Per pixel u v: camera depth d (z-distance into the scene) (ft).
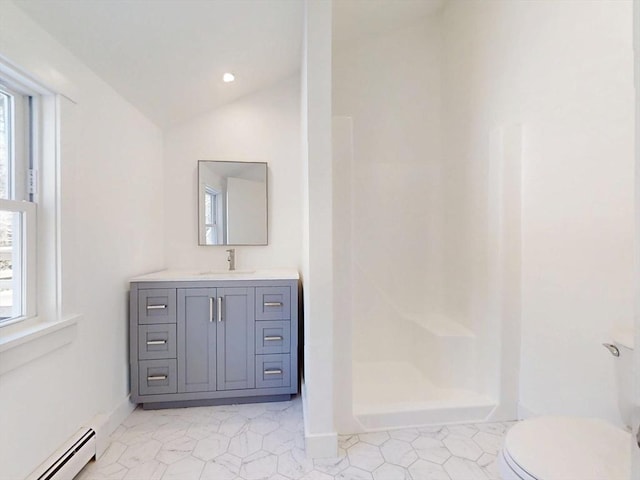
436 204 8.90
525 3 5.99
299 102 8.68
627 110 4.43
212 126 8.54
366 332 8.80
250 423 6.21
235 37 6.27
